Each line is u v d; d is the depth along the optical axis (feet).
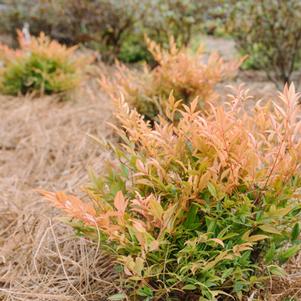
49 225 8.02
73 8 18.92
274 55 14.61
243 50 16.33
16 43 20.92
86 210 5.36
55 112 13.00
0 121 12.45
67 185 9.59
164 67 10.85
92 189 6.48
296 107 5.70
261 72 17.12
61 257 6.95
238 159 5.54
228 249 5.78
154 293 6.21
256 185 5.97
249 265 5.86
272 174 5.80
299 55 15.23
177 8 16.51
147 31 17.66
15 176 10.16
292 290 6.39
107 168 6.67
